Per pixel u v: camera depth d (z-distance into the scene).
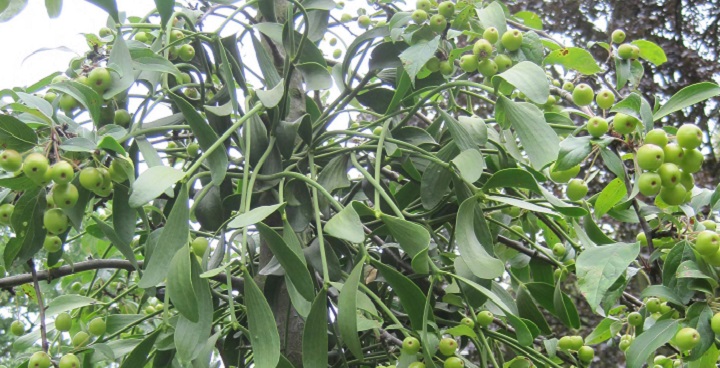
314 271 1.11
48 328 1.44
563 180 1.08
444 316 1.27
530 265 1.42
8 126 0.88
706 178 3.39
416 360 0.98
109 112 1.10
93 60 1.07
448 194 1.19
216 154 0.97
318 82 1.17
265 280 1.12
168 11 1.12
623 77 1.17
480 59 1.06
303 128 1.13
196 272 0.89
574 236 1.45
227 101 1.24
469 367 1.03
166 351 1.01
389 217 0.92
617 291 1.10
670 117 3.38
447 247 1.37
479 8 1.16
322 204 1.12
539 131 0.96
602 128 0.94
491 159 1.23
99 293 1.57
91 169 0.92
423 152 1.11
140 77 1.11
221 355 1.26
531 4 3.46
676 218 1.01
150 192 0.83
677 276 0.88
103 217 1.55
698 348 0.87
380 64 1.23
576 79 1.33
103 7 1.01
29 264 1.06
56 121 0.94
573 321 1.14
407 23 1.25
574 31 3.45
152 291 1.04
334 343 1.18
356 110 1.32
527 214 1.48
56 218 0.96
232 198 1.14
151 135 1.20
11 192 1.03
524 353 1.13
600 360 3.02
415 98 1.38
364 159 1.39
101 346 1.09
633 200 1.01
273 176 1.06
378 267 0.92
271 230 0.89
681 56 3.33
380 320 1.18
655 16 3.46
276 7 1.39
